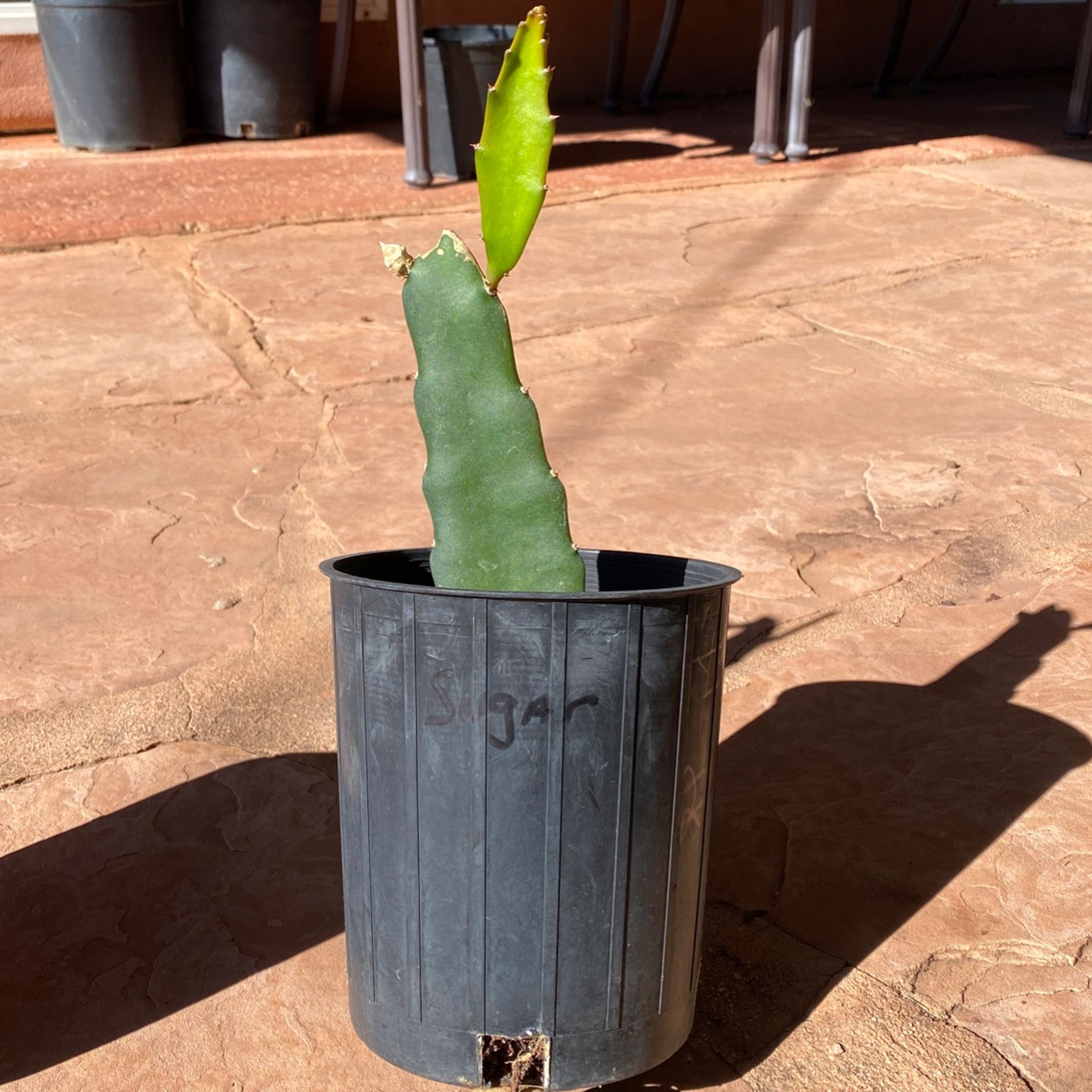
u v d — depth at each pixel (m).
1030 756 0.73
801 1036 0.55
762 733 0.76
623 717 0.46
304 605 0.90
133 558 0.96
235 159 2.36
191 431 1.20
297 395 1.29
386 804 0.48
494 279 0.49
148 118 2.41
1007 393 1.30
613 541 0.98
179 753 0.74
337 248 1.80
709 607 0.48
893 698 0.79
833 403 1.27
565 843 0.47
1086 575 0.93
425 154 2.09
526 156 0.46
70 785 0.71
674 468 1.12
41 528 1.00
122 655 0.84
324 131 2.69
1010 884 0.64
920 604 0.90
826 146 2.55
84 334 1.45
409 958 0.49
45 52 2.37
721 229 1.92
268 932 0.61
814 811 0.70
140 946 0.60
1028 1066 0.54
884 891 0.64
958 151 2.44
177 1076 0.53
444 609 0.45
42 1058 0.54
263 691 0.81
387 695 0.47
